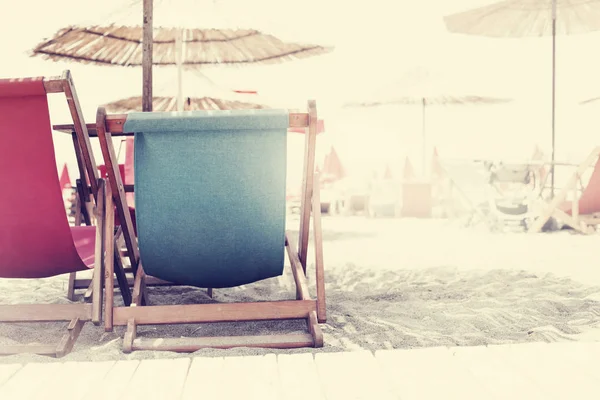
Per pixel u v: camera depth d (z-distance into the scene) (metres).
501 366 1.66
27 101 1.86
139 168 1.99
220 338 2.05
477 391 1.48
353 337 2.13
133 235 2.49
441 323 2.32
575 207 5.63
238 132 1.95
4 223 2.06
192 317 2.14
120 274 2.52
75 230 2.73
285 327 2.36
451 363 1.68
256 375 1.62
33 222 2.06
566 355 1.74
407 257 4.18
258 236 2.11
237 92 6.51
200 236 2.08
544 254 4.21
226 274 2.25
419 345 2.02
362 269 3.70
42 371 1.69
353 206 8.30
